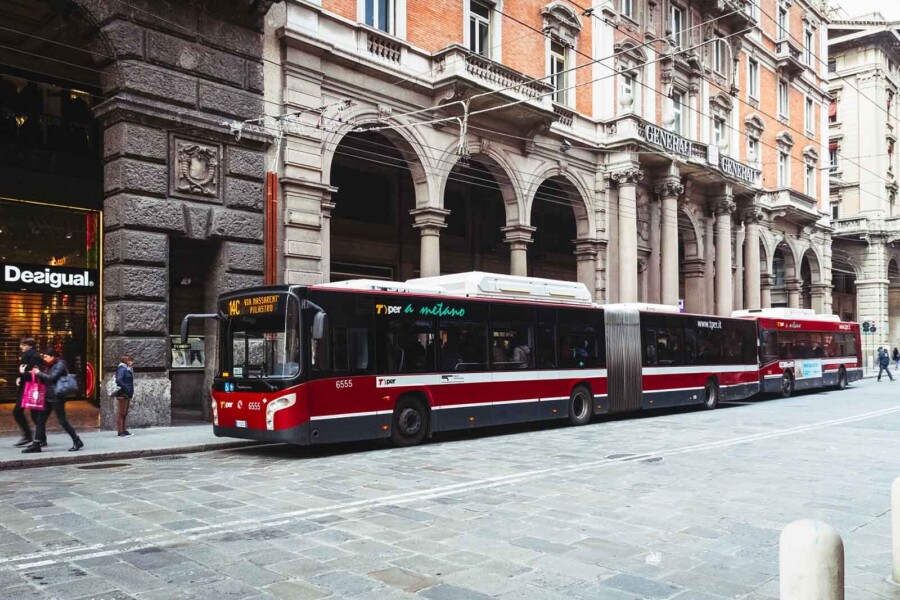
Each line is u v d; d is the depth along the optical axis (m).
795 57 39.12
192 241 15.28
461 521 7.16
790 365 25.16
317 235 16.86
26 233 15.88
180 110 14.54
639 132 25.47
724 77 33.22
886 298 48.75
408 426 13.05
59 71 16.56
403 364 13.01
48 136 16.33
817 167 42.03
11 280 15.55
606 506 7.88
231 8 15.48
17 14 15.64
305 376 11.48
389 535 6.62
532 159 22.84
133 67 13.91
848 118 49.50
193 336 18.12
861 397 24.91
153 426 14.15
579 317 16.95
